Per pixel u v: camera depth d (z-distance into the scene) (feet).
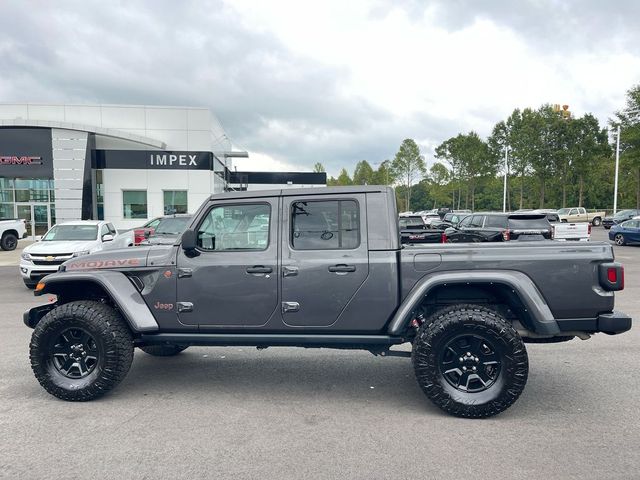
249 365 19.03
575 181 198.80
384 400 15.28
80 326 14.94
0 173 83.76
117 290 15.06
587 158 175.32
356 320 14.46
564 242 14.64
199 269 14.92
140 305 15.14
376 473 10.71
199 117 88.17
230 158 139.95
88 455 11.59
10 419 13.78
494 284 14.24
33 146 84.02
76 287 16.38
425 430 12.98
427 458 11.39
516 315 15.23
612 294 13.91
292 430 13.01
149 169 85.97
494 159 201.57
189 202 87.20
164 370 18.42
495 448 11.89
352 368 18.66
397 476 10.57
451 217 79.61
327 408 14.61
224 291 14.83
